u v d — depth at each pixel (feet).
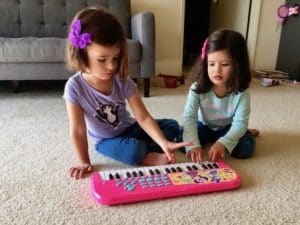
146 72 6.04
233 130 3.36
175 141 3.66
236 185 2.72
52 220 2.29
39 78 5.79
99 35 2.62
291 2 8.24
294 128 4.41
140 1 7.73
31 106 5.35
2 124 4.39
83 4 7.17
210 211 2.43
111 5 7.27
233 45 3.06
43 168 3.09
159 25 7.91
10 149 3.53
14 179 2.86
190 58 10.00
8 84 7.03
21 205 2.46
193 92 3.49
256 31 8.63
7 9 6.79
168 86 7.14
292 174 3.04
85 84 3.10
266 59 8.96
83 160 3.08
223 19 10.36
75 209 2.43
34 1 6.94
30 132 4.09
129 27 7.32
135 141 3.18
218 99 3.44
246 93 3.41
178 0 7.80
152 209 2.44
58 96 6.11
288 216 2.39
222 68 3.10
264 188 2.78
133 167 3.14
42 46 5.56
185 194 2.61
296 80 8.16
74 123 3.05
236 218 2.35
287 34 8.44
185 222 2.29
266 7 8.50
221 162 3.09
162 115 4.97
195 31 10.93
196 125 3.47
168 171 2.85
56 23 7.08
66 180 2.86
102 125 3.28
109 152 3.26
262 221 2.32
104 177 2.71
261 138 4.00
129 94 3.32
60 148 3.58
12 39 5.62
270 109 5.36
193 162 3.08
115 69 2.85
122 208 2.45
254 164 3.26
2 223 2.25
